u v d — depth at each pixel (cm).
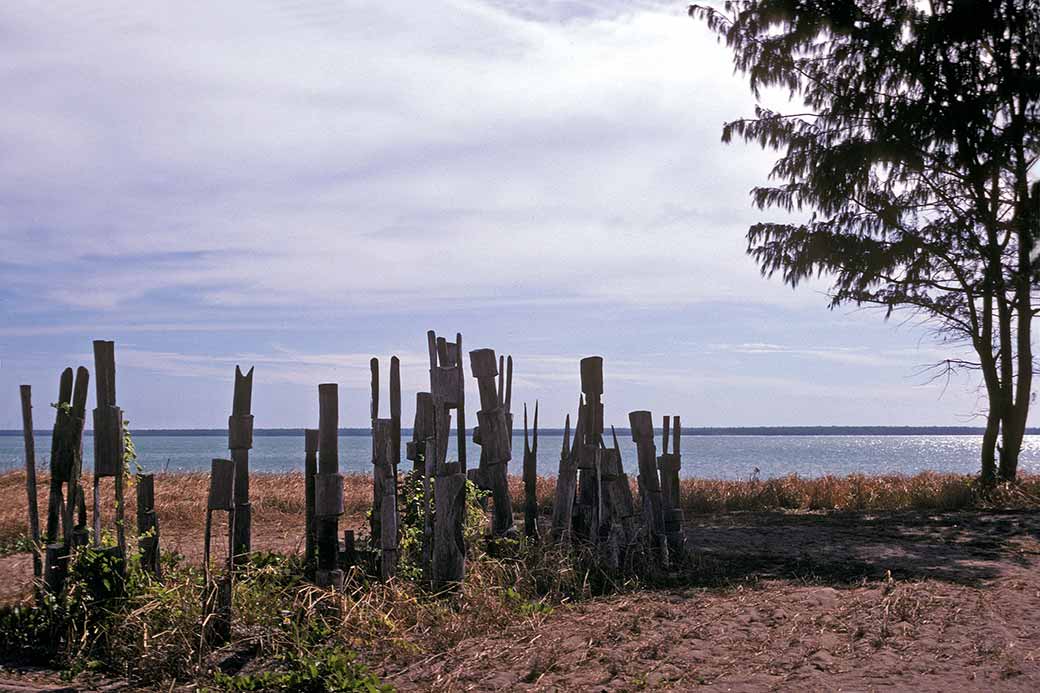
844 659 627
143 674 590
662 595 840
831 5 1844
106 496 1529
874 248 1839
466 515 899
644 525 979
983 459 1894
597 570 897
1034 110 1780
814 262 1859
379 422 818
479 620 723
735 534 1316
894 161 1820
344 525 1391
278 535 1254
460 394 892
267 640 647
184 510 1428
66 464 676
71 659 616
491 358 928
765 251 1919
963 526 1420
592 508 976
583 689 567
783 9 1852
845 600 800
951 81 1797
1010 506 1720
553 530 946
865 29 1833
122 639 623
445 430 834
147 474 728
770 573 970
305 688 564
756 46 1898
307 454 832
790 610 761
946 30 1767
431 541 834
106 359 675
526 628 710
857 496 1823
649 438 1004
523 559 887
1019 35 1775
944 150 1802
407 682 594
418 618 718
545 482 1848
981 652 636
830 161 1816
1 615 664
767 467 7162
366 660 638
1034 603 798
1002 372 1894
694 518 1582
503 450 927
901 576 948
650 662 622
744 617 738
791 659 624
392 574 790
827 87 1894
